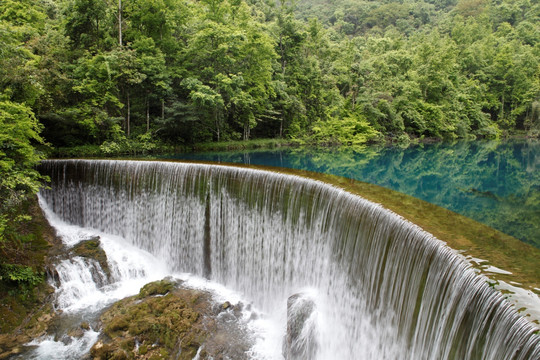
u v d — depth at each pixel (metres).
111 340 8.81
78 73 19.45
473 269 4.89
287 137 33.16
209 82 24.44
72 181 14.66
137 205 13.98
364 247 7.86
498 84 49.00
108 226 14.60
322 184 9.56
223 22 26.67
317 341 8.59
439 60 42.62
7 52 13.09
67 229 14.32
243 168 11.84
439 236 6.04
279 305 10.73
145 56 20.91
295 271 10.42
